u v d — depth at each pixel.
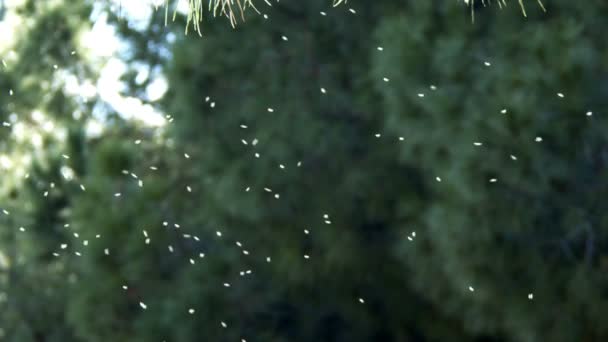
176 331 17.36
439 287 15.41
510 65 13.16
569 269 13.91
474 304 14.62
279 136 16.56
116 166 18.44
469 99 13.33
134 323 17.67
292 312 17.58
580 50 12.83
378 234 16.66
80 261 18.89
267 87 16.77
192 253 17.95
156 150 19.52
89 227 18.05
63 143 22.38
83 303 18.00
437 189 14.66
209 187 17.20
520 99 12.85
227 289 17.41
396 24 14.45
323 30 16.61
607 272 13.79
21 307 21.45
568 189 13.61
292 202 16.66
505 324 14.40
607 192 13.51
